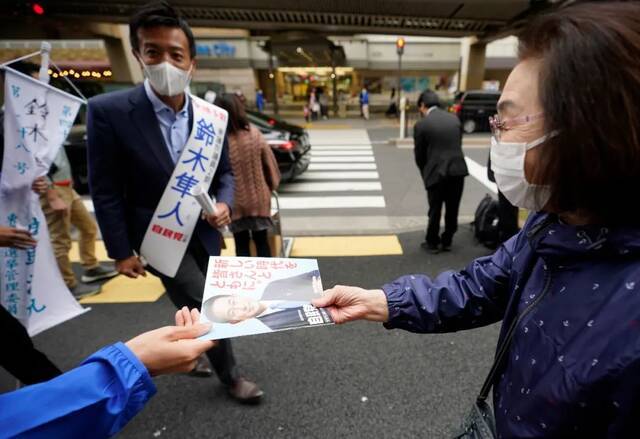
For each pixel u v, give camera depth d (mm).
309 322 843
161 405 1883
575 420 538
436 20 12578
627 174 467
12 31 16234
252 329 804
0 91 1891
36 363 1523
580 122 464
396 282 974
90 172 1565
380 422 1761
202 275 1784
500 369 757
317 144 11414
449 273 972
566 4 540
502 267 871
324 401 1892
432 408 1835
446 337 2371
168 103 1642
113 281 3324
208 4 10766
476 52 17109
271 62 18781
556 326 576
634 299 488
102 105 1518
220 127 1786
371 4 10305
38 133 1932
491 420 807
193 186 1675
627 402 480
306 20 13406
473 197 5824
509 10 10633
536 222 733
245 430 1734
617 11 469
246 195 2801
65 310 2174
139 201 1670
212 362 1840
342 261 3607
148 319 2754
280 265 1015
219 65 22016
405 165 8250
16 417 547
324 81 25875
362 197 5918
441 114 3414
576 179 499
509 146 597
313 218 4980
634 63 437
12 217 1931
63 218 2963
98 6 11852
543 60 521
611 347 489
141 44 1492
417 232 4363
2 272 1857
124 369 638
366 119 18812
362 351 2264
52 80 6578
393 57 23141
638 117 443
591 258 556
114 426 621
